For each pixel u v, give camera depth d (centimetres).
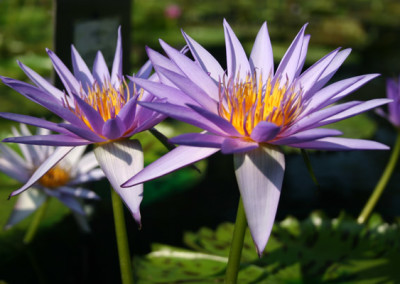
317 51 224
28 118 65
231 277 65
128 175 65
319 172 122
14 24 207
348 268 79
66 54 87
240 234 64
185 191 111
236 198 108
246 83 66
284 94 65
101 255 87
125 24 96
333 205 107
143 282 76
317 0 330
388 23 297
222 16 308
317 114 63
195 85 65
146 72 70
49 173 84
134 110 64
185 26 275
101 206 98
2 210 89
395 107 85
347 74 191
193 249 82
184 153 63
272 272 79
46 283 81
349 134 127
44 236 88
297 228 85
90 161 87
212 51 217
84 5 87
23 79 154
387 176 87
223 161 127
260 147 64
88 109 64
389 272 79
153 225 96
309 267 79
